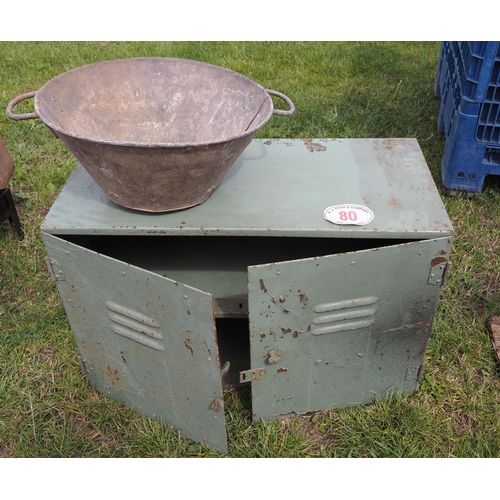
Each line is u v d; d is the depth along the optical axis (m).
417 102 4.42
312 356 2.13
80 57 5.21
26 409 2.37
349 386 2.30
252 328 1.97
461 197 3.45
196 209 2.08
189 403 2.13
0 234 3.22
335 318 2.04
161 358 2.06
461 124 3.20
